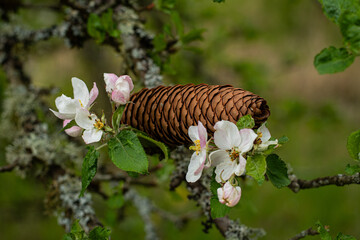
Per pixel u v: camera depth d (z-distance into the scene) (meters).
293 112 1.88
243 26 2.02
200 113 0.87
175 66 1.58
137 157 0.85
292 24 2.68
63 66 2.30
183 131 0.88
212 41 1.87
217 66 1.88
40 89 1.28
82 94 0.88
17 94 1.24
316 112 1.92
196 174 0.85
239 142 0.84
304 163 2.83
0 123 1.33
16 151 1.14
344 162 2.77
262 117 0.85
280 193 2.53
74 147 1.15
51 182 1.11
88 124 0.87
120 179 1.13
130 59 1.07
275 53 2.90
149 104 0.89
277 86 3.34
